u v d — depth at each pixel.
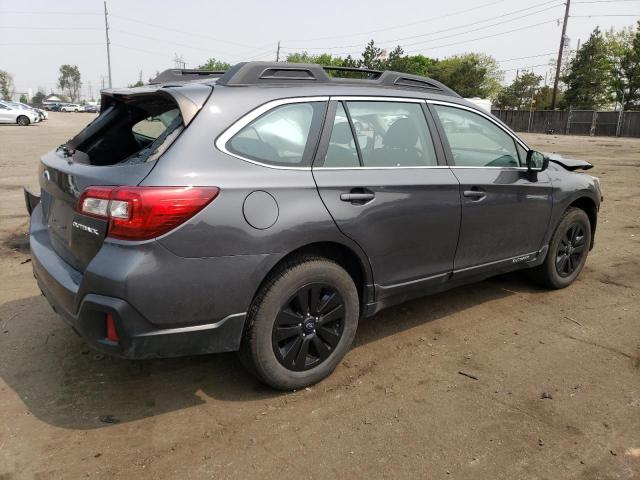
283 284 2.88
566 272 4.87
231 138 2.76
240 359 3.01
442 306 4.45
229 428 2.76
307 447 2.63
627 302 4.59
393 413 2.93
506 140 4.18
